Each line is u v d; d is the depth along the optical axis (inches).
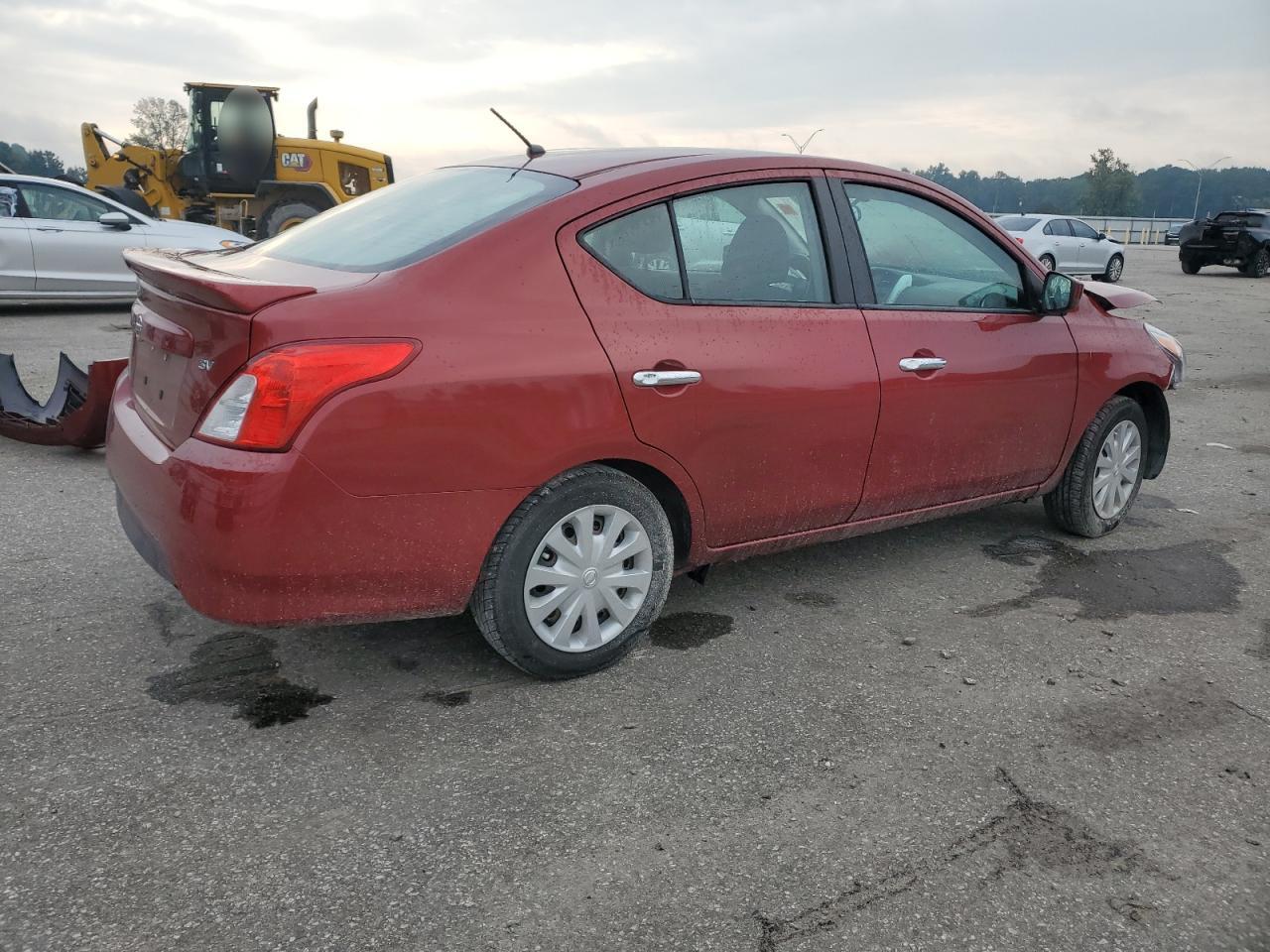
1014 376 155.3
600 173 123.2
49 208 425.7
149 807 93.2
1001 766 106.0
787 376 128.0
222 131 601.3
